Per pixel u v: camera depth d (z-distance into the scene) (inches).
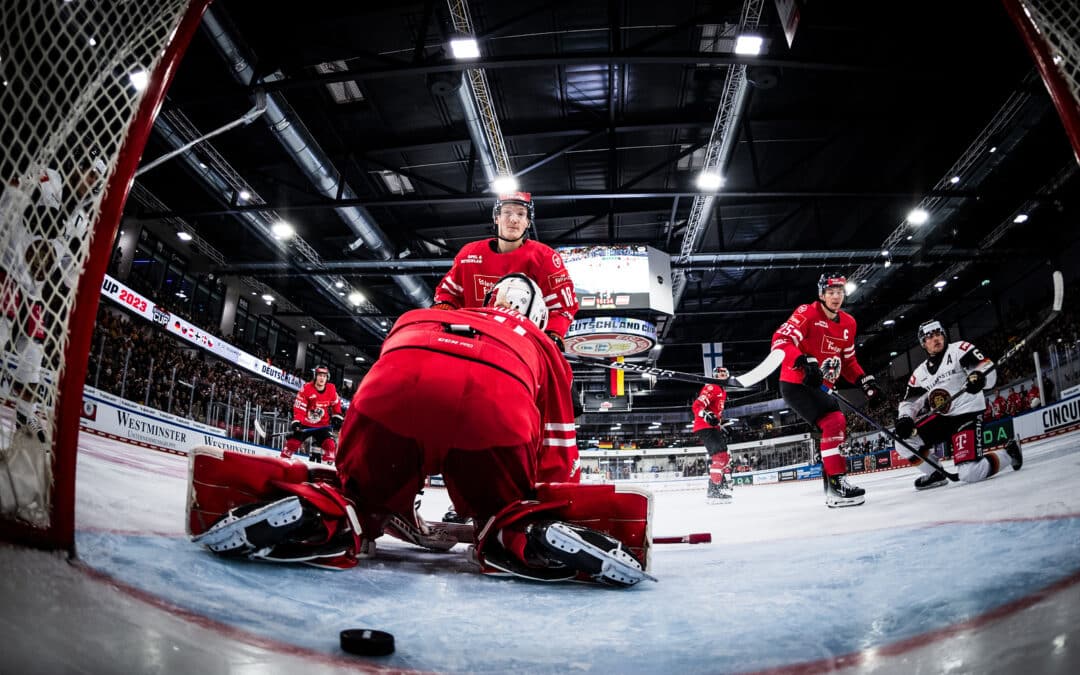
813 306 199.0
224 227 847.7
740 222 796.6
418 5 440.8
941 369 187.3
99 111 54.7
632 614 52.0
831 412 182.7
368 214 665.6
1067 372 425.4
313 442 357.4
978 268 852.6
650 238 820.0
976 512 101.5
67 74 54.0
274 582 55.7
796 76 521.7
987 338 897.5
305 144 519.8
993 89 468.8
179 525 84.7
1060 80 61.4
